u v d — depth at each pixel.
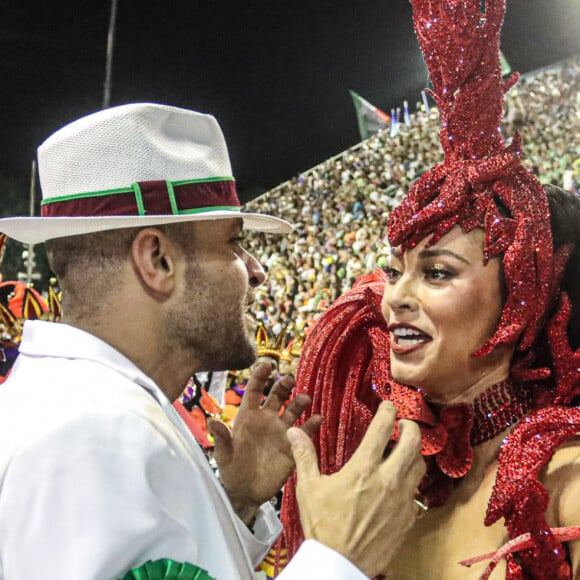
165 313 0.90
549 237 0.92
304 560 0.77
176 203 0.90
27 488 0.72
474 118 0.93
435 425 0.96
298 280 7.63
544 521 0.84
